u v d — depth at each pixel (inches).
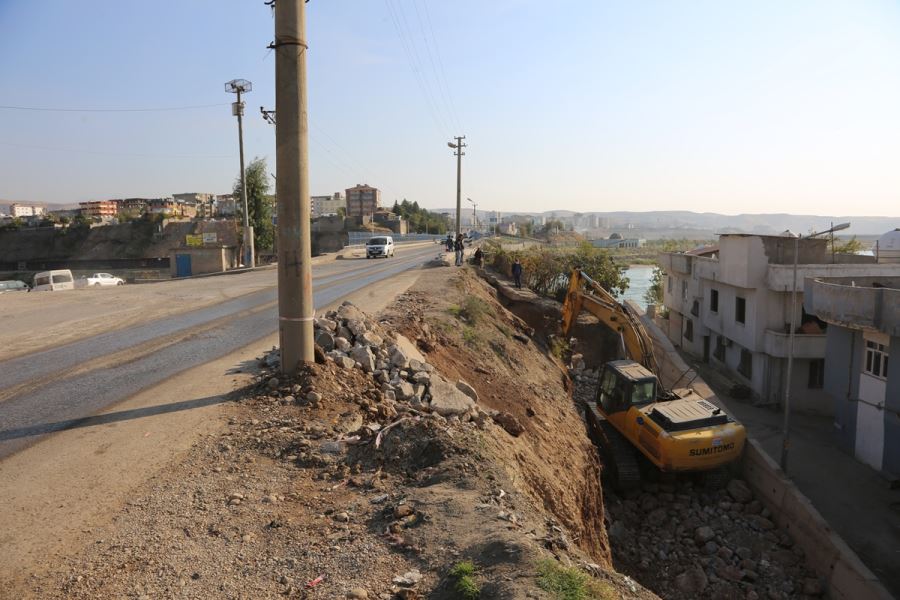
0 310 709.9
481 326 799.7
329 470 264.8
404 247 2942.9
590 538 479.8
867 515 643.5
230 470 259.8
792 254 1102.4
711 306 1314.0
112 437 292.0
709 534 605.9
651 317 1914.4
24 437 292.7
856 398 796.0
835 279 889.5
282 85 329.7
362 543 205.6
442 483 252.8
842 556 546.0
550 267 1617.9
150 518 218.5
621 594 190.1
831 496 685.9
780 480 675.4
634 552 578.2
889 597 502.3
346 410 327.3
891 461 714.8
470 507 226.2
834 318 797.9
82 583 179.3
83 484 243.6
